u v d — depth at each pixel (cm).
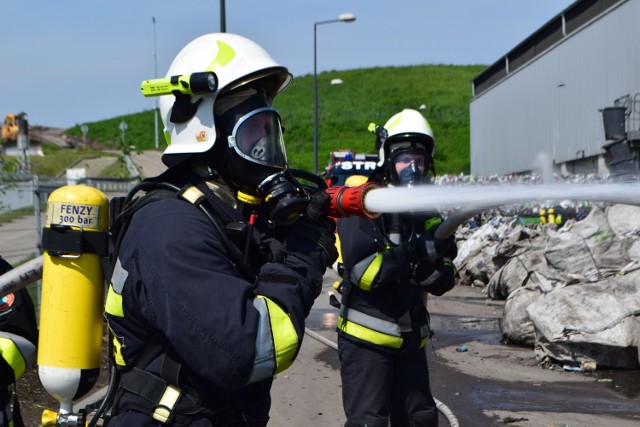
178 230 203
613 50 2095
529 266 1083
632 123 1898
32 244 927
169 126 230
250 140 219
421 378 371
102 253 237
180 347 196
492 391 594
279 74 232
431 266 360
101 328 246
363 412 357
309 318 968
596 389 593
